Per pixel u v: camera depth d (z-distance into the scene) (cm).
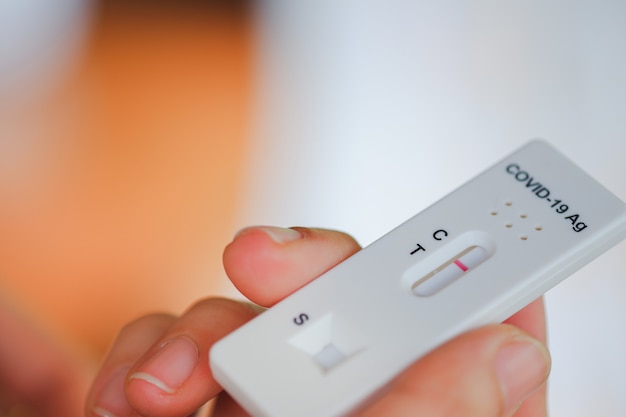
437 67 48
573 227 22
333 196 45
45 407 32
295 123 48
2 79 49
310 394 20
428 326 20
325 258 23
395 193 44
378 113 47
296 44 51
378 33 50
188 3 52
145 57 50
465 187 22
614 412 36
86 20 51
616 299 38
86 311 42
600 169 41
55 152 47
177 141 48
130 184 46
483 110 45
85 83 49
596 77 44
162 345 24
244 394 20
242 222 45
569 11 47
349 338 21
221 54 50
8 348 33
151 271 43
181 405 24
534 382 20
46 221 45
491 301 21
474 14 49
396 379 20
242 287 23
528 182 22
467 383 19
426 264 21
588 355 38
